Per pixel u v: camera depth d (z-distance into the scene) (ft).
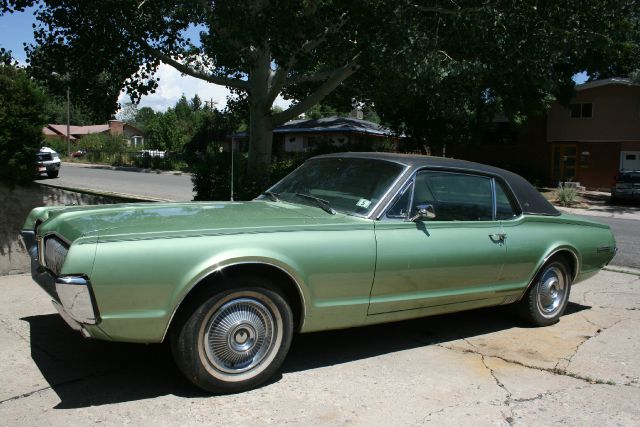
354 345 15.56
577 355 15.39
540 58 41.98
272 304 12.34
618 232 47.57
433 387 12.92
